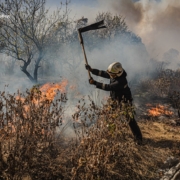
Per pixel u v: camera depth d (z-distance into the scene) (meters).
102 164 3.06
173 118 6.16
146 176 3.33
